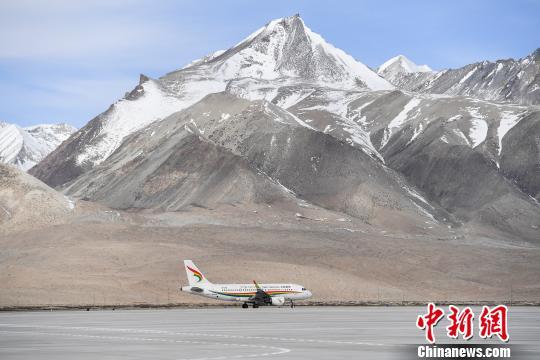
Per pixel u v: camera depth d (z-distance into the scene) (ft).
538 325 353.10
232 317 422.41
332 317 421.59
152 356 212.43
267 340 264.52
